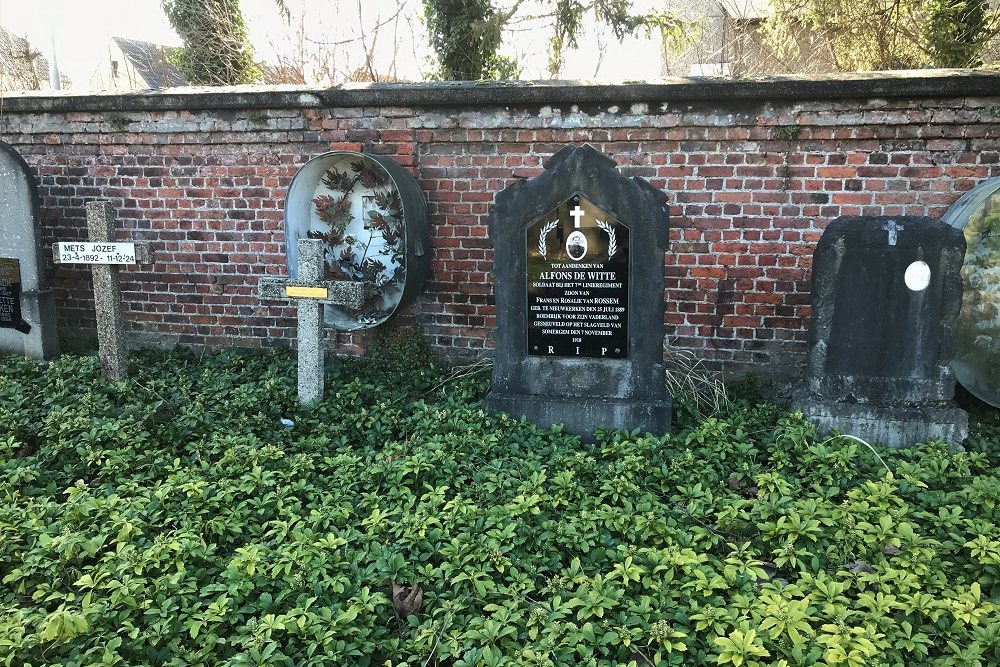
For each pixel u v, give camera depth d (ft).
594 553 10.57
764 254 17.80
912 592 9.65
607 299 15.08
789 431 13.87
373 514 11.16
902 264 14.37
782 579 10.31
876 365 14.82
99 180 21.26
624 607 9.30
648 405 15.02
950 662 8.24
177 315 21.72
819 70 32.83
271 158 20.04
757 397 17.65
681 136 17.57
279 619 8.60
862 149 16.90
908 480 12.33
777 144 17.22
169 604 9.05
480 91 18.06
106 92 20.51
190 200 20.81
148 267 21.57
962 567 10.27
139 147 20.80
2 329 20.40
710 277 18.20
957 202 16.24
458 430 14.73
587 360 15.43
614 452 14.06
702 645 8.77
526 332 15.62
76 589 9.96
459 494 11.84
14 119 21.27
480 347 19.90
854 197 17.13
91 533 10.87
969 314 16.20
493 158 18.76
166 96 19.88
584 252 15.02
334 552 10.40
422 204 18.78
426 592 9.79
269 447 13.47
